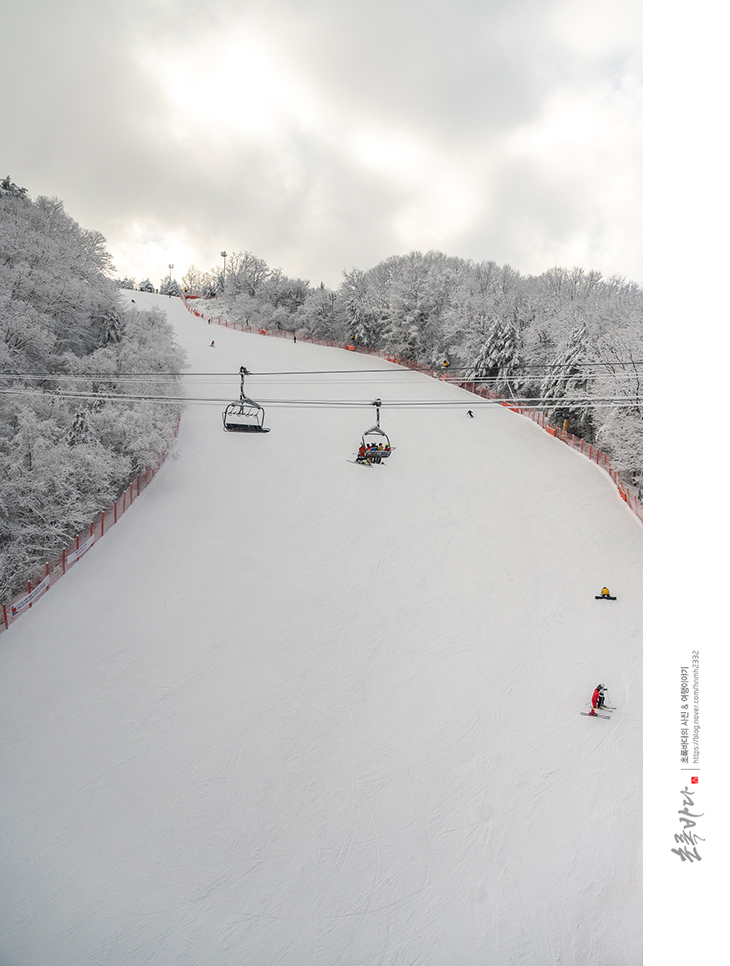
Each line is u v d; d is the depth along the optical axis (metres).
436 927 14.42
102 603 25.06
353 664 22.48
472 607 25.89
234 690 21.09
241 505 33.88
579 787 17.78
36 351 37.62
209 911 14.67
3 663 21.69
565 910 14.76
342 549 30.06
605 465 41.25
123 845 16.00
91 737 19.03
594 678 21.91
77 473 29.00
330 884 15.31
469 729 19.78
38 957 13.66
